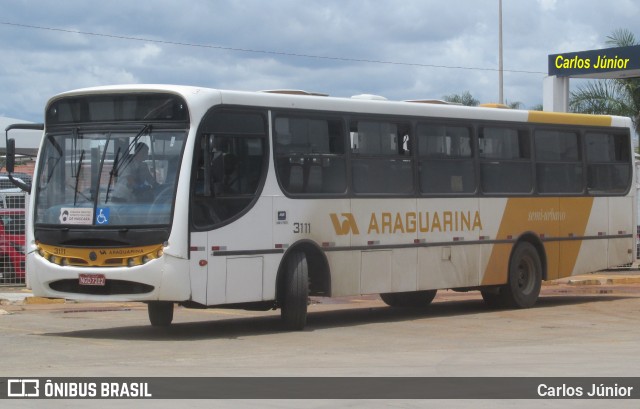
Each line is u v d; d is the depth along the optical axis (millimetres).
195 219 16156
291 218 17578
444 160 20406
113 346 15586
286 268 17594
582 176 23469
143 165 16266
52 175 16875
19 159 39938
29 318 20297
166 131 16297
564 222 23000
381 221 19109
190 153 16078
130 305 23250
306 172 17875
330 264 18219
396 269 19406
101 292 16250
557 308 22359
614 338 16953
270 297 17266
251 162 17031
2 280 27094
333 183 18344
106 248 16125
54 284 16625
